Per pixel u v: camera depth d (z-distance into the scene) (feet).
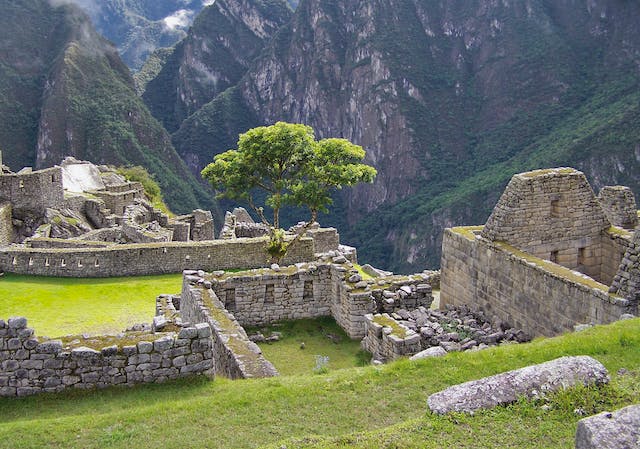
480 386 29.22
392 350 48.73
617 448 21.52
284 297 64.39
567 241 60.70
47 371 35.24
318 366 45.83
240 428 30.89
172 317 51.65
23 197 151.53
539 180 58.65
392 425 29.45
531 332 52.49
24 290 87.86
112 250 98.37
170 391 35.86
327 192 103.76
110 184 219.41
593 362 30.45
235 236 149.28
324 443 26.84
